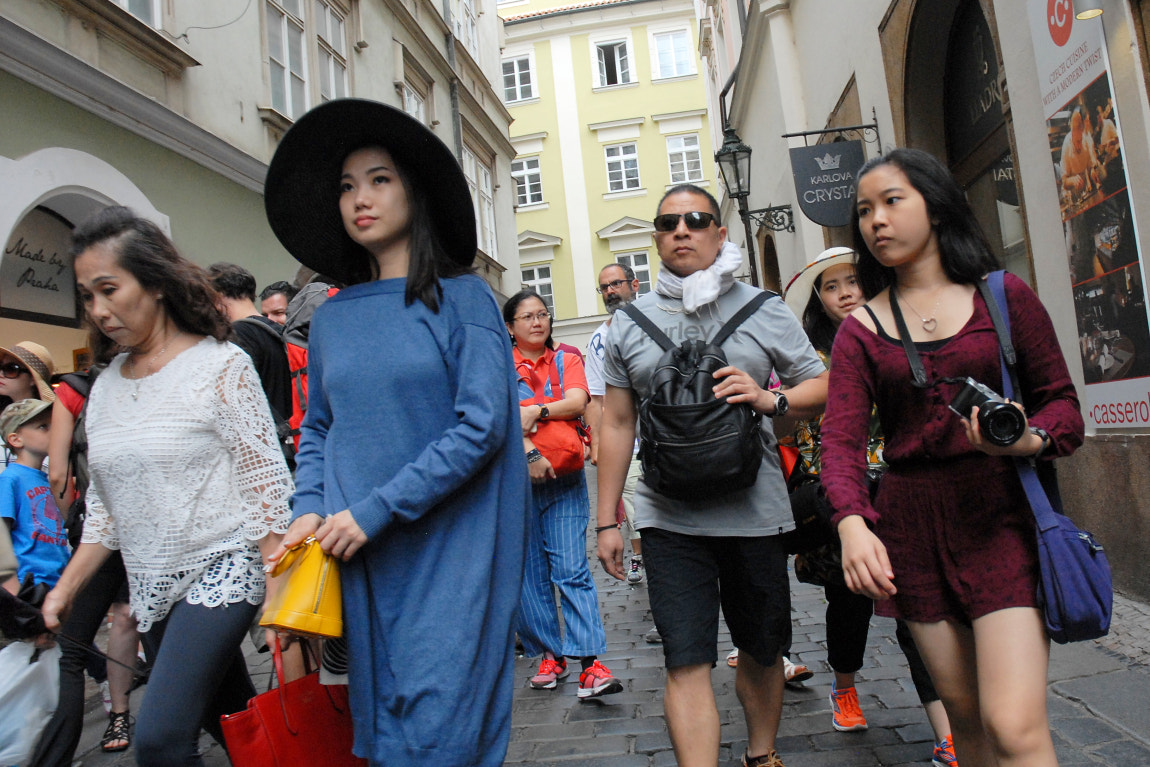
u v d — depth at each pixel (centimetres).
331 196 218
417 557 184
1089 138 438
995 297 197
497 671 183
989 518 190
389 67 1477
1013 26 516
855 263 222
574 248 3362
